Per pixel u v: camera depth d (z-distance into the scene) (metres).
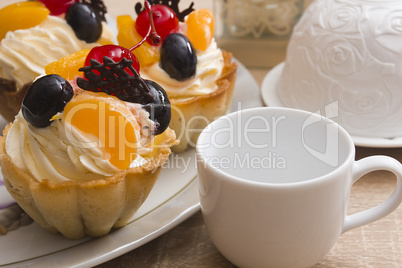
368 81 0.57
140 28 0.56
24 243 0.50
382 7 0.57
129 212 0.50
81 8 0.58
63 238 0.50
